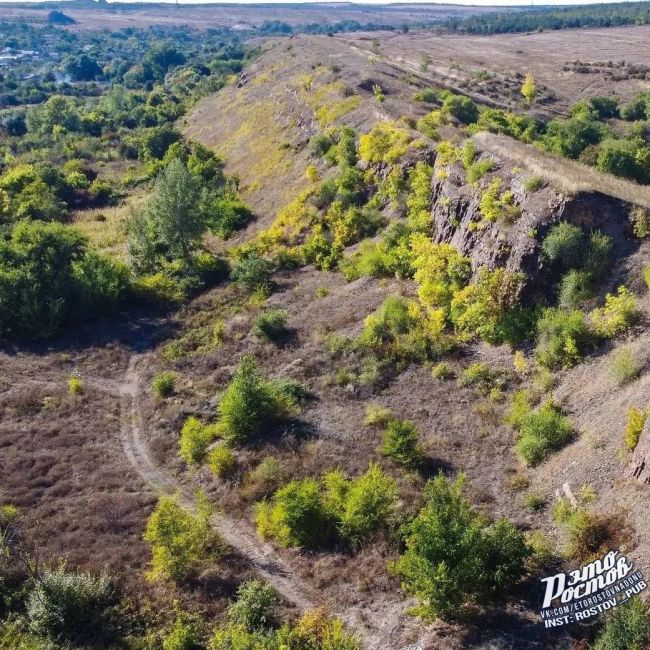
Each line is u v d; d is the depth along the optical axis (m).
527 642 14.55
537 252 25.17
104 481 23.30
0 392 29.75
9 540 19.30
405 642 15.41
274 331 31.92
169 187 41.44
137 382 31.31
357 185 42.34
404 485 20.59
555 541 17.05
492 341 25.73
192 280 40.66
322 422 24.84
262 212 50.38
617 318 22.00
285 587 17.95
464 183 31.66
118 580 18.34
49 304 35.81
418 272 30.14
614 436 18.48
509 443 21.55
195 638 16.23
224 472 22.97
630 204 24.84
